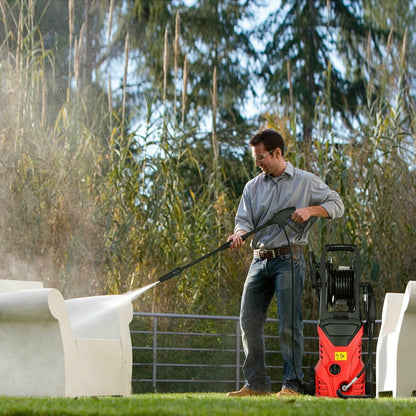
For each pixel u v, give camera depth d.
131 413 4.66
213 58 24.86
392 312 8.80
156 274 12.17
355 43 24.91
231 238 7.97
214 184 13.24
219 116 24.73
